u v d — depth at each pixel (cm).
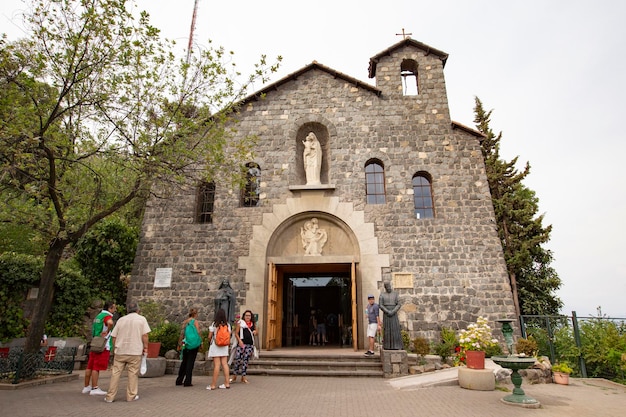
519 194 2114
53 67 885
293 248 1431
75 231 1008
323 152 1574
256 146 1534
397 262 1345
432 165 1463
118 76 980
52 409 629
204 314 1327
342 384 922
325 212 1431
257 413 633
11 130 776
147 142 1038
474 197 1415
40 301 942
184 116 1133
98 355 781
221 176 1426
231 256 1394
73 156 995
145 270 1391
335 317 1897
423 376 973
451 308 1284
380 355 1093
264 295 1348
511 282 1741
